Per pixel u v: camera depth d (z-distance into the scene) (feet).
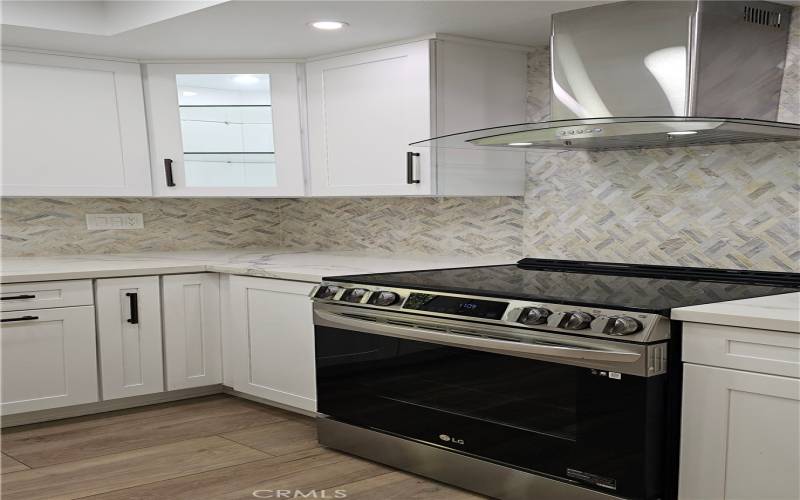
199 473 8.86
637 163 9.64
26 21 9.99
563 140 8.75
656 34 7.55
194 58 12.04
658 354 6.52
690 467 6.61
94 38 10.72
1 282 10.25
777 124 6.90
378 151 10.98
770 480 6.12
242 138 12.35
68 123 11.64
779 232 8.33
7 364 10.43
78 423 10.93
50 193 11.60
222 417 11.14
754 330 6.10
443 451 8.34
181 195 12.50
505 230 11.28
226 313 11.82
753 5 7.68
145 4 9.91
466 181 10.47
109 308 11.10
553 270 9.81
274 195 12.33
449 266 10.56
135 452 9.63
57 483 8.61
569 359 6.97
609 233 10.01
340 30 10.03
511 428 7.60
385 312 8.68
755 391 6.14
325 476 8.73
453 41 10.27
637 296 7.25
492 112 10.77
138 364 11.40
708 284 8.12
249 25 9.84
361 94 11.12
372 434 9.14
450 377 8.15
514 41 10.61
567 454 7.12
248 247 14.65
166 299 11.51
